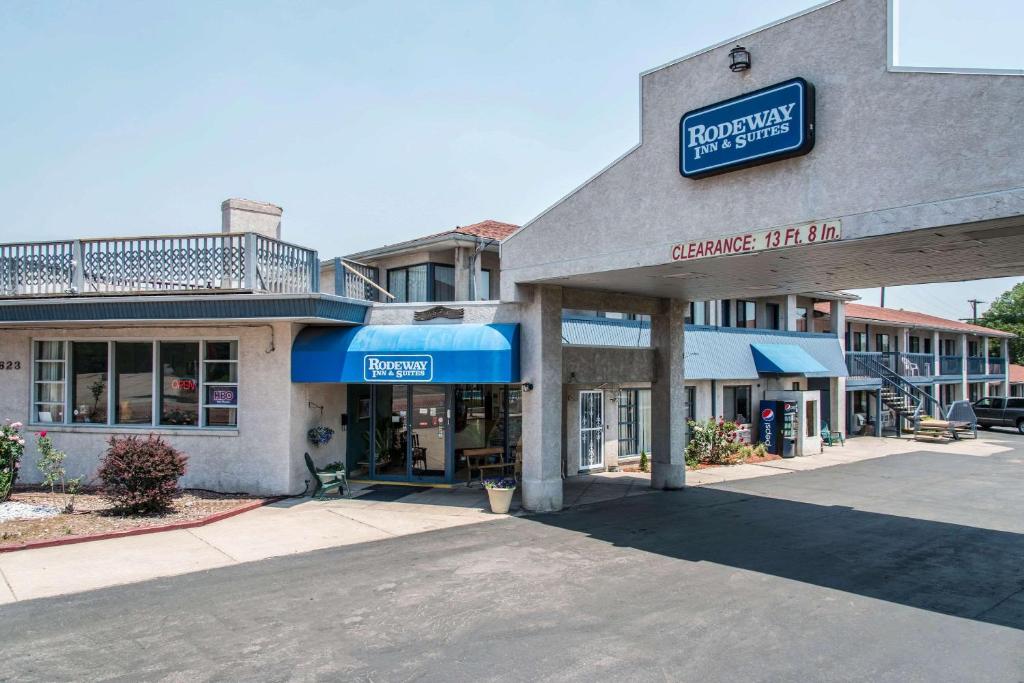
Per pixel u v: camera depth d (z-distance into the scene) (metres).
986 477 20.31
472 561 10.33
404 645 7.12
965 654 7.06
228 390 15.37
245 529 12.12
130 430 15.47
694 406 23.80
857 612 8.30
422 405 17.22
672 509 14.60
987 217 7.78
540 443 14.12
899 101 8.55
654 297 17.03
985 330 45.53
